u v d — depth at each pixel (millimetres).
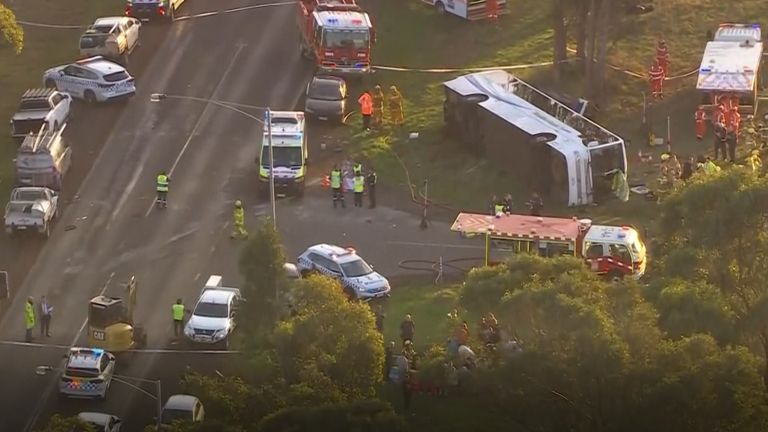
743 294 198000
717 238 198250
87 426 182500
